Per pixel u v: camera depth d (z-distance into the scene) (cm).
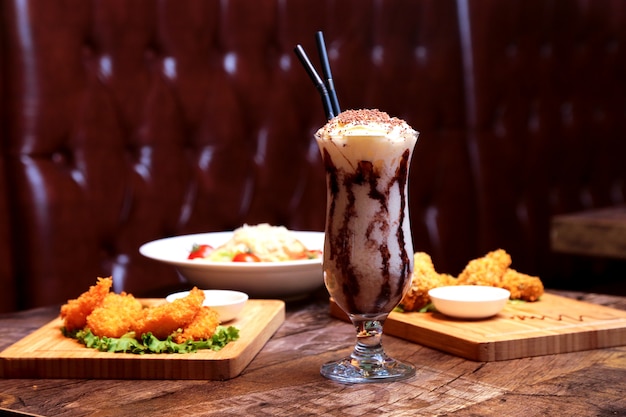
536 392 101
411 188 252
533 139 276
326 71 113
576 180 288
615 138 295
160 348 108
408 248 105
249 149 224
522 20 272
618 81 295
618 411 96
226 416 96
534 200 276
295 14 229
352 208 103
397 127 103
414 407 97
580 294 140
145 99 207
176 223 212
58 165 195
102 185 200
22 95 189
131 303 118
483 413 95
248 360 111
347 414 95
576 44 287
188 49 212
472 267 132
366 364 107
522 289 130
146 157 208
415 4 251
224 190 219
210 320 111
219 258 146
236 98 220
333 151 103
